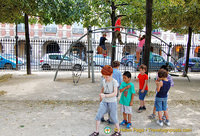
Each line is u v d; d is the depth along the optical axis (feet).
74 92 24.80
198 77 41.75
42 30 86.02
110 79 11.69
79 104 19.45
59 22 35.86
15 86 27.96
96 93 24.43
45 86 28.35
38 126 13.50
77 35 89.56
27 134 12.17
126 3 38.50
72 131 12.76
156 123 14.58
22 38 83.41
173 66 51.08
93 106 18.89
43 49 83.71
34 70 49.75
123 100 13.48
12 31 84.74
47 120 14.71
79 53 50.47
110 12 40.06
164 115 14.99
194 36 93.30
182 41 94.32
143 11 37.17
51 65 50.34
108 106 11.75
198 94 25.17
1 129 12.81
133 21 40.09
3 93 23.30
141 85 17.15
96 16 42.24
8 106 18.19
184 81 36.06
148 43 23.00
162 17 32.50
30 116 15.55
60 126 13.57
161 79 13.94
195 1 28.19
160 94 13.97
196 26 33.30
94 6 39.19
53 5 30.27
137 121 14.92
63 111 17.08
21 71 47.03
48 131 12.69
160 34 92.17
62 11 32.45
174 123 14.67
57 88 27.12
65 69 51.26
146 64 23.11
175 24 34.09
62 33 88.12
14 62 50.72
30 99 20.74
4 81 32.17
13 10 27.40
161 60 49.14
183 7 29.58
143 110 17.76
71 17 33.65
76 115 16.06
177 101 21.43
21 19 41.42
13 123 13.93
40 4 28.81
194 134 12.72
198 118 15.93
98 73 45.27
